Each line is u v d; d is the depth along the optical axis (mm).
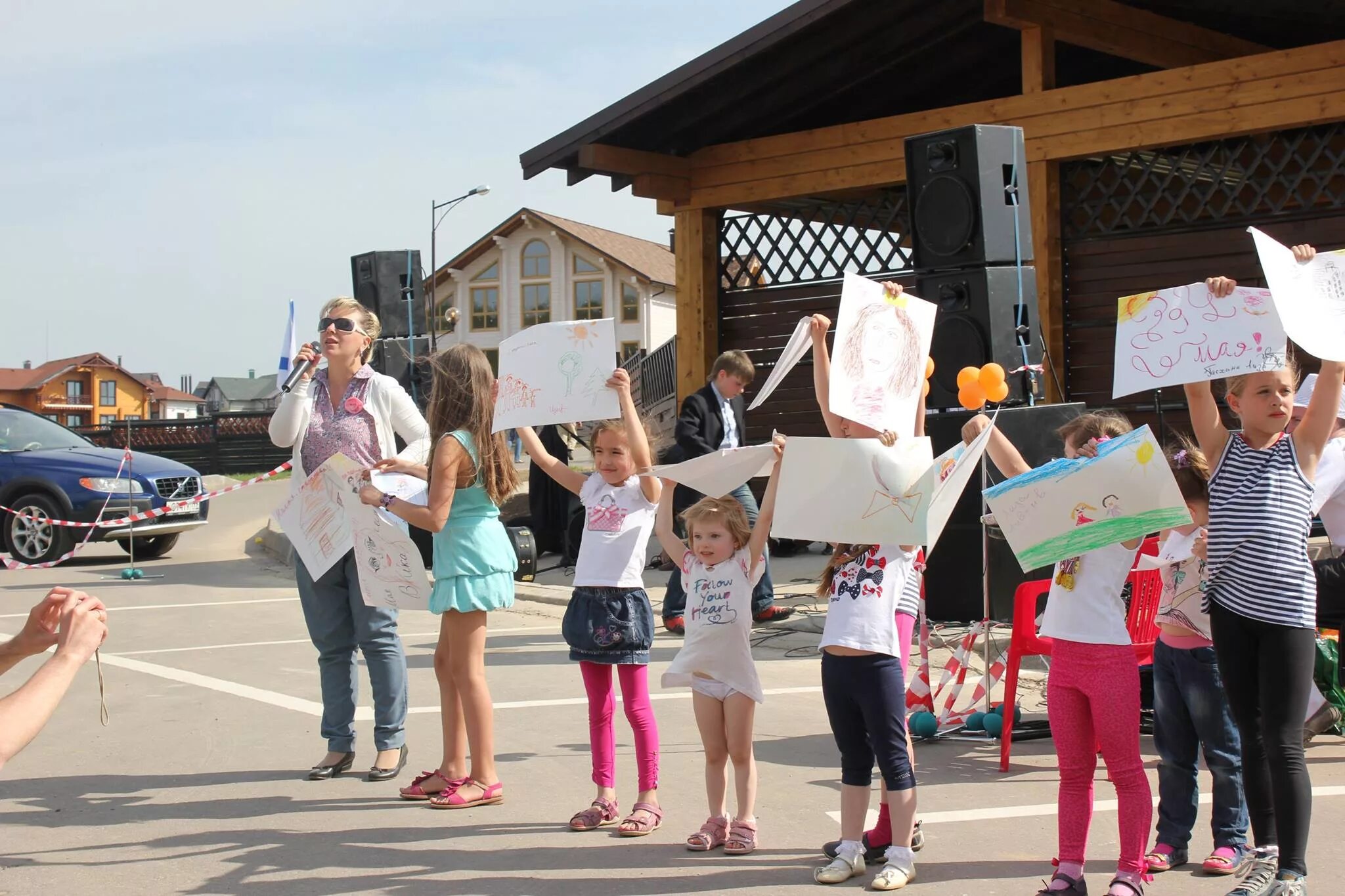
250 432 40438
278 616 10812
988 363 7965
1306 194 10102
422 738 6473
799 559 13133
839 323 4328
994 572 7414
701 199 13156
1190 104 10211
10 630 10227
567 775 5766
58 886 4422
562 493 13312
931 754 6008
